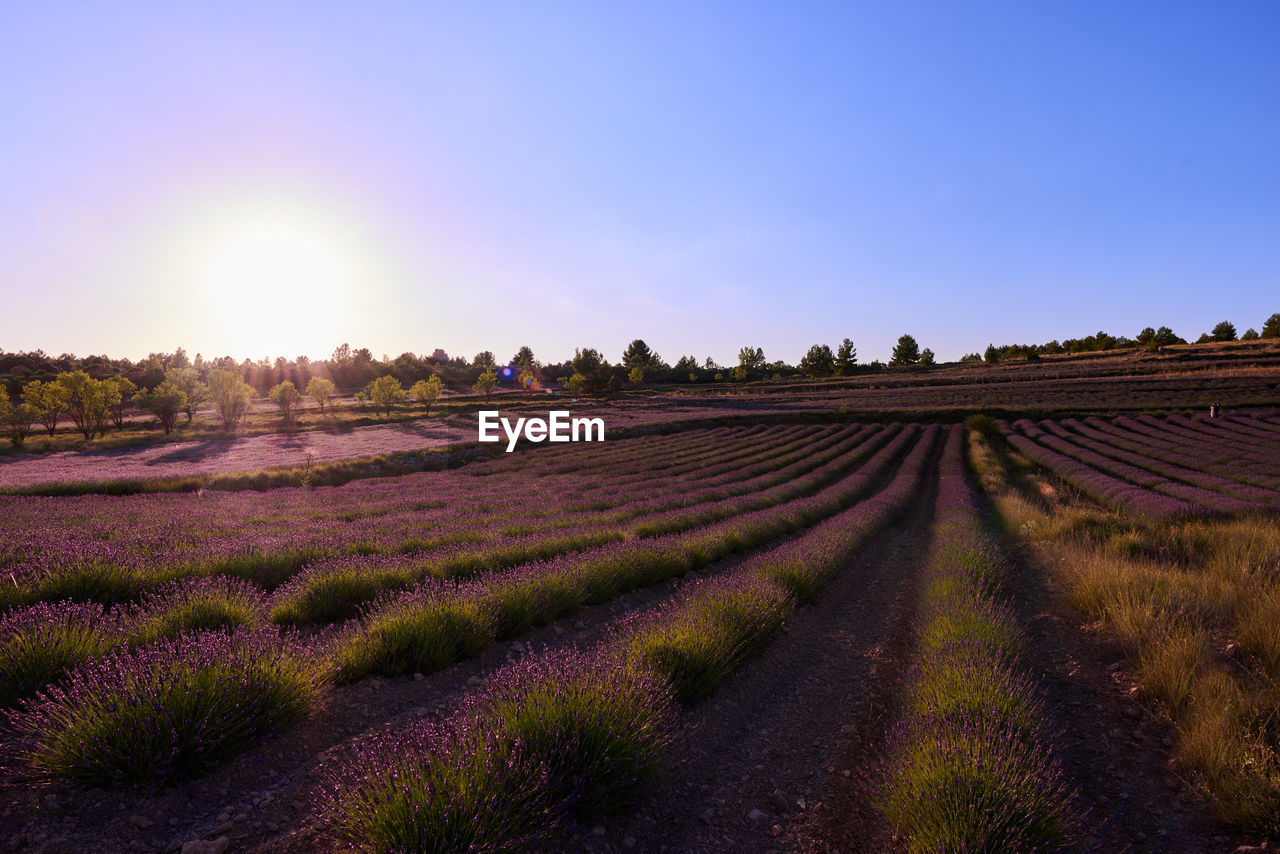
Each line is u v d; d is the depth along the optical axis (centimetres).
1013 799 319
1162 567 850
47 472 3028
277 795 354
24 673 409
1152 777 397
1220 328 13562
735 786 425
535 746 360
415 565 902
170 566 802
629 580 949
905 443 4988
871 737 492
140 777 340
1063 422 5384
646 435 5953
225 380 6109
